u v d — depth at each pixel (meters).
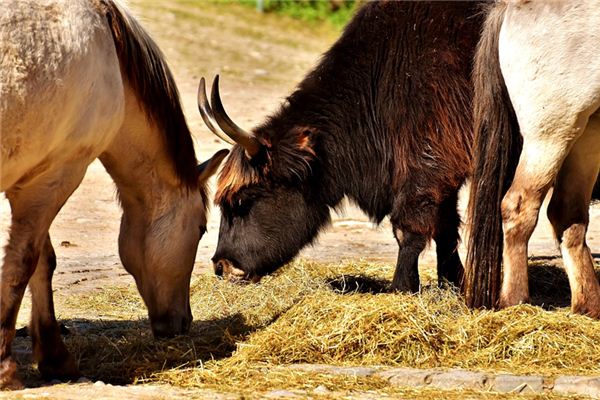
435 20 13.16
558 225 12.30
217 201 13.64
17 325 12.31
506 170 12.04
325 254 17.27
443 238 13.57
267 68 38.06
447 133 12.98
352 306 11.23
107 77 9.45
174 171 10.73
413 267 13.17
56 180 9.26
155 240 10.80
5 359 9.05
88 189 22.70
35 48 8.62
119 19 9.84
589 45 10.99
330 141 13.44
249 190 13.41
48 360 9.76
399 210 13.23
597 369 10.20
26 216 9.18
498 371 10.11
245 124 28.41
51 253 9.77
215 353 10.81
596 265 15.12
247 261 13.59
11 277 9.07
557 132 11.38
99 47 9.33
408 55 13.13
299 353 10.56
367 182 13.55
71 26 8.95
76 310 13.49
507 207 11.81
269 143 13.19
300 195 13.49
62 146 9.13
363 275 14.84
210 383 9.71
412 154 13.06
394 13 13.39
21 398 8.63
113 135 9.77
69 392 8.99
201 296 13.42
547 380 9.66
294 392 9.28
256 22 46.94
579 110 11.20
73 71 8.92
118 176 10.62
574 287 12.08
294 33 46.25
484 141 12.05
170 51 38.44
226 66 37.44
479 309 11.94
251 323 11.97
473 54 12.99
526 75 11.35
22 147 8.73
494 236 12.00
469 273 12.08
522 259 11.81
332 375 9.88
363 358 10.54
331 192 13.64
